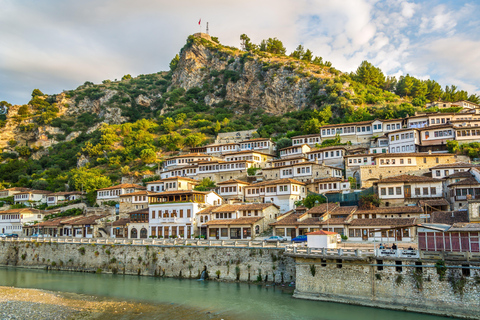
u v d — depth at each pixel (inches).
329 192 3139.8
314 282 1718.8
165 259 2428.6
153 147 6535.4
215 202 3376.0
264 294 1856.5
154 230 3272.6
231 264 2164.1
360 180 3321.9
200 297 1881.2
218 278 2191.2
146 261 2504.9
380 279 1561.3
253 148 5324.8
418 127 4279.0
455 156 3326.8
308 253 1734.7
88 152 7017.7
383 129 4549.7
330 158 4116.6
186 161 5334.6
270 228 2878.9
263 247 2079.2
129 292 2066.9
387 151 4077.3
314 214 2704.2
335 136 4842.5
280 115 7426.2
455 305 1395.2
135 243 2605.8
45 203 5339.6
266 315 1561.3
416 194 2696.9
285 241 2365.9
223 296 1876.2
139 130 7455.7
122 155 6638.8
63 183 6033.5
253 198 3553.2
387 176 3292.3
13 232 4532.5
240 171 4446.4
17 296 2054.6
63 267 2871.6
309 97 7268.7
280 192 3321.9
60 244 2945.4
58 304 1881.2
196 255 2311.8
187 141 6471.5
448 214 2117.4
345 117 5708.7
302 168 3804.1
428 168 3250.5
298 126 6092.5
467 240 1417.3
